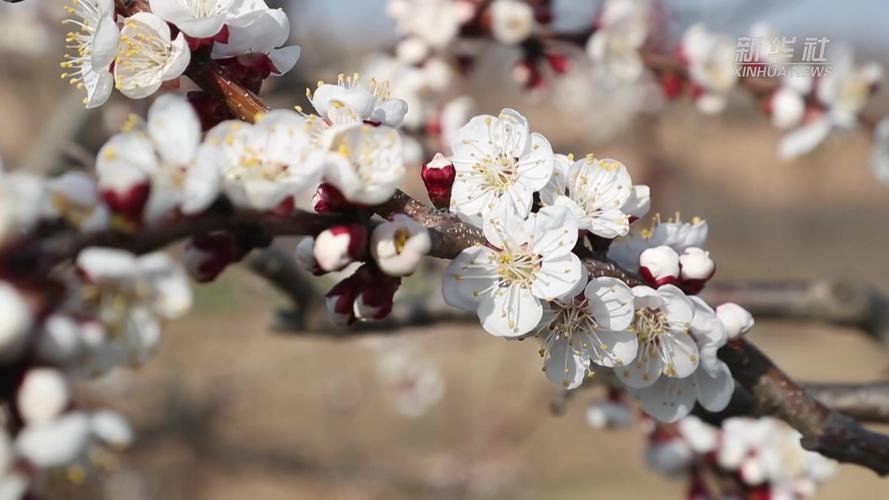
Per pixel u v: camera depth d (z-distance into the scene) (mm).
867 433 2039
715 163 10906
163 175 1362
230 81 1798
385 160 1559
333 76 4230
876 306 3924
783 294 3957
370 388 9078
